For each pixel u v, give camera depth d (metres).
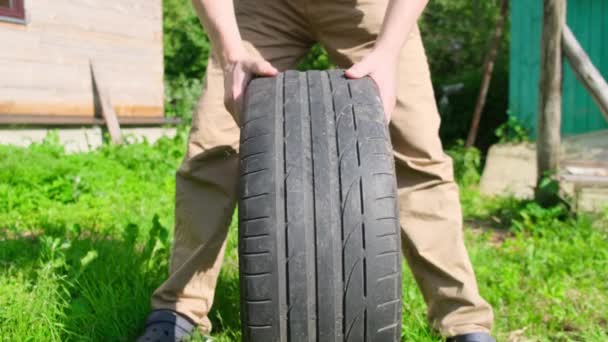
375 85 1.72
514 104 8.96
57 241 2.98
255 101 1.63
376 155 1.50
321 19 2.18
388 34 1.83
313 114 1.57
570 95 8.59
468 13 13.33
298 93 1.63
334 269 1.44
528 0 8.73
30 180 5.71
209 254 2.23
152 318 2.25
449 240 2.27
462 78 11.74
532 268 3.36
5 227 4.36
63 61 8.27
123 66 9.42
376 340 1.45
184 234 2.26
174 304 2.27
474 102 10.80
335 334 1.46
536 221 5.36
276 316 1.45
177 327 2.23
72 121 8.25
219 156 2.17
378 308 1.44
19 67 7.60
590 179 5.39
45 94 7.98
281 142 1.53
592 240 4.31
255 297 1.45
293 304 1.44
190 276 2.25
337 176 1.48
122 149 7.96
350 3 2.15
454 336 2.27
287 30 2.22
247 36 2.22
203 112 2.17
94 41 8.82
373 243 1.44
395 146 2.25
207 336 2.29
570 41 5.59
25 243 3.71
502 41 12.56
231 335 2.39
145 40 9.89
